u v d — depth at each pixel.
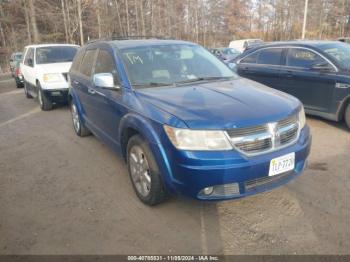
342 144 5.50
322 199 3.76
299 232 3.19
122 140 4.06
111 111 4.31
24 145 6.25
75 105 6.32
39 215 3.69
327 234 3.14
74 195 4.12
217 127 3.01
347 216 3.42
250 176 3.08
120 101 4.02
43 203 3.96
